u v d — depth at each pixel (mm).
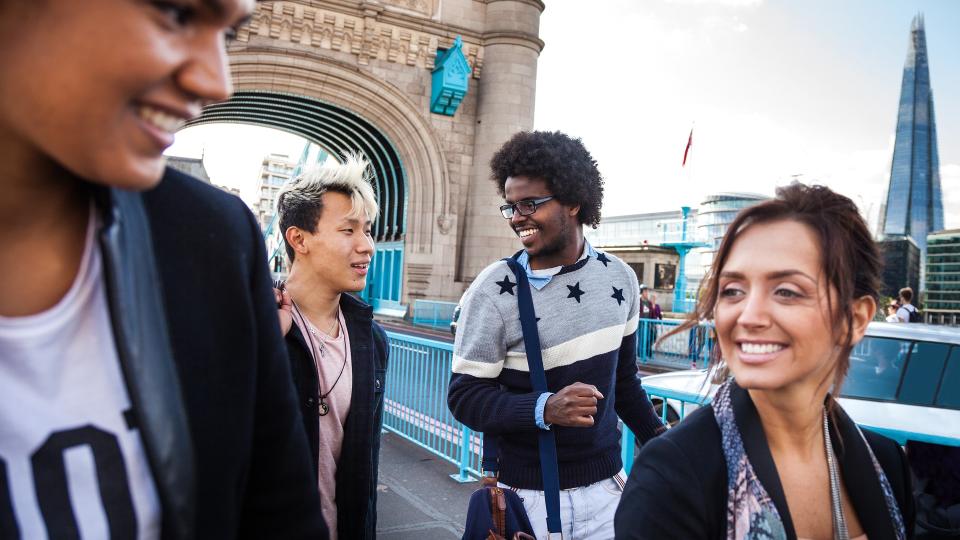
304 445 1112
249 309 929
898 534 1146
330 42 20844
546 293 2059
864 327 1140
